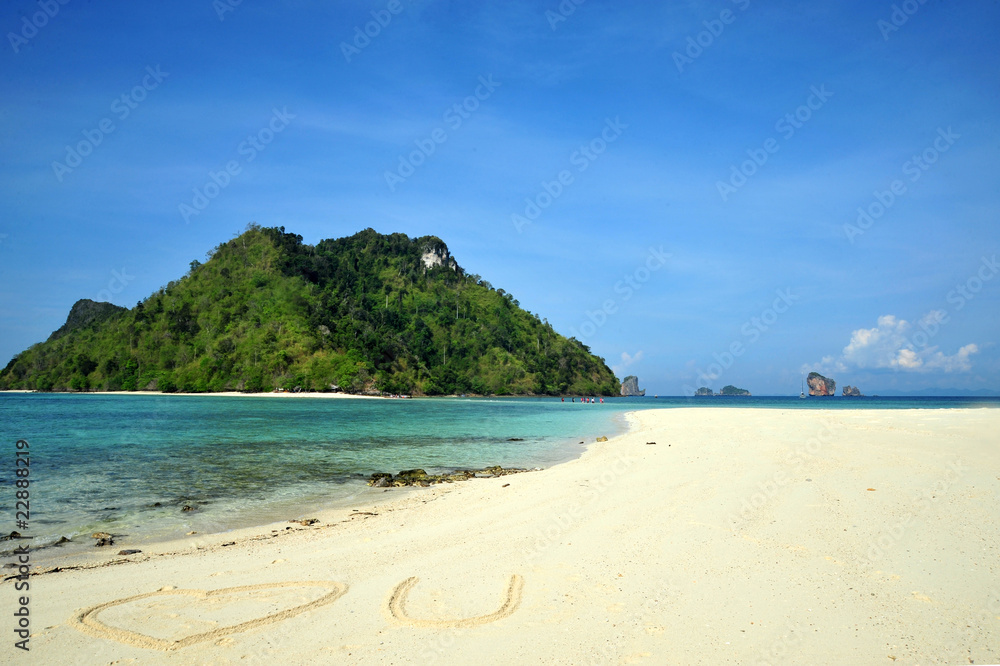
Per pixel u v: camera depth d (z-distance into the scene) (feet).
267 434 111.34
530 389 561.43
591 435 112.27
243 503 46.88
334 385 438.81
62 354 499.10
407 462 72.95
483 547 29.14
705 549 27.07
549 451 84.64
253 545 31.94
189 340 474.49
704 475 46.29
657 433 95.76
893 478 41.68
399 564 26.71
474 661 17.03
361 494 50.93
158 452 80.43
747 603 20.93
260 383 436.76
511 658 17.22
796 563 24.86
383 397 433.07
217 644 18.35
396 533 33.53
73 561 29.89
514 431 122.93
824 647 17.65
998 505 33.45
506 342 611.06
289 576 25.30
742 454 58.03
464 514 38.32
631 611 20.51
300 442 96.89
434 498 47.19
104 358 469.16
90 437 101.86
